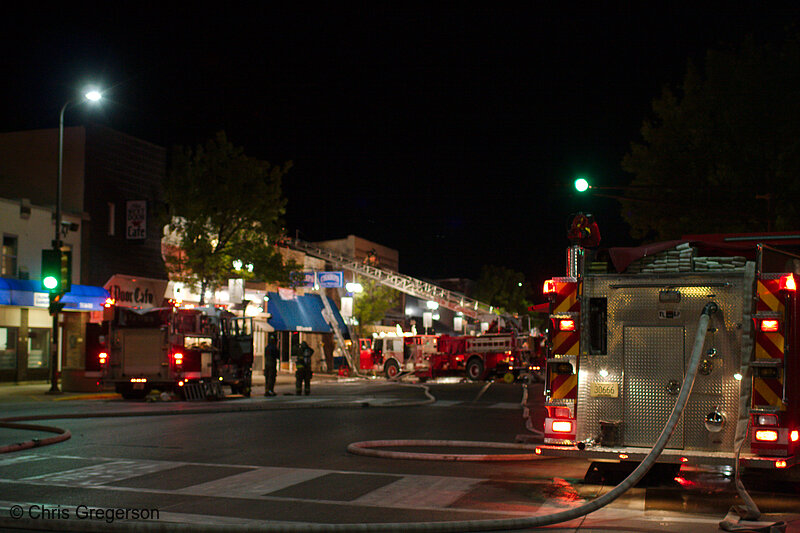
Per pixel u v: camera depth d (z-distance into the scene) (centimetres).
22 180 3375
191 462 1011
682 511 744
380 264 6162
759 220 2433
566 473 955
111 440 1227
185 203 3341
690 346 836
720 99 2567
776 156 2428
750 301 794
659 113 2745
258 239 3497
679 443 829
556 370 876
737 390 811
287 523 644
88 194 3303
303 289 4816
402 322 6594
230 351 2369
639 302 859
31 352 3058
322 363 4966
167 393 2119
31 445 1136
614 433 844
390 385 3328
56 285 2388
